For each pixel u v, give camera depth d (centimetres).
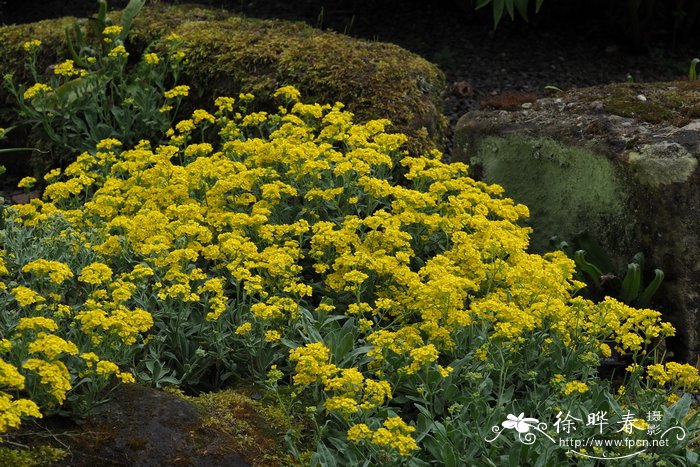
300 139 522
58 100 620
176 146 536
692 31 874
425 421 365
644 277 485
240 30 684
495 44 849
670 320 477
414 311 421
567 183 521
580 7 882
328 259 446
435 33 866
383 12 900
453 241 444
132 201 465
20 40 715
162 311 400
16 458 322
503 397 387
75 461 331
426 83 639
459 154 581
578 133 519
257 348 397
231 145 507
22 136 680
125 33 679
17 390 344
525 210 480
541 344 407
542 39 859
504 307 375
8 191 668
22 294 346
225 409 371
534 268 410
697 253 471
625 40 853
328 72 614
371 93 600
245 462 351
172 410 356
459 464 354
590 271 491
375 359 392
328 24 884
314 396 380
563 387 362
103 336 367
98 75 631
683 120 504
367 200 493
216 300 385
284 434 370
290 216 471
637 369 395
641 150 484
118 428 343
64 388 320
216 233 459
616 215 495
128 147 636
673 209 470
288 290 399
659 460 365
